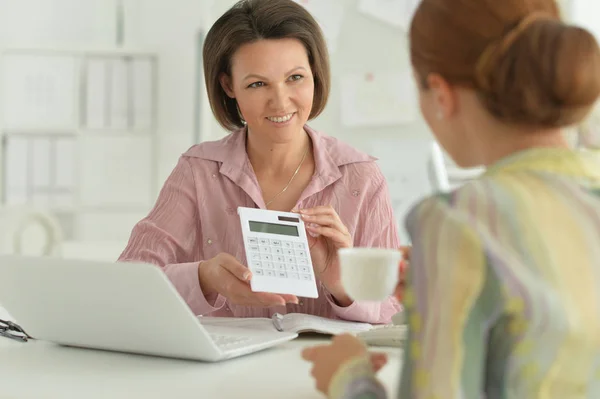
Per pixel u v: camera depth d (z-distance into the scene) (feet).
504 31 2.78
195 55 12.08
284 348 4.58
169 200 6.04
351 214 5.85
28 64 11.95
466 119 2.97
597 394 2.74
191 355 4.12
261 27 5.53
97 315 4.20
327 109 10.69
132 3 12.55
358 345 3.12
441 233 2.69
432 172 10.48
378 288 3.79
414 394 2.64
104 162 12.15
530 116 2.78
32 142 12.00
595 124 6.95
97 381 3.74
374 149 10.64
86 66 12.07
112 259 11.73
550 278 2.63
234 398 3.40
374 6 10.64
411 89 10.64
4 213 10.80
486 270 2.61
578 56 2.69
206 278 5.13
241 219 4.74
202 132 11.51
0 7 12.36
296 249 4.80
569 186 2.81
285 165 5.99
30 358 4.29
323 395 3.36
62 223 12.14
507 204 2.72
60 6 12.51
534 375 2.67
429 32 2.94
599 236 2.72
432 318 2.63
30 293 4.35
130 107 12.15
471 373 2.60
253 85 5.57
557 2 2.93
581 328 2.64
